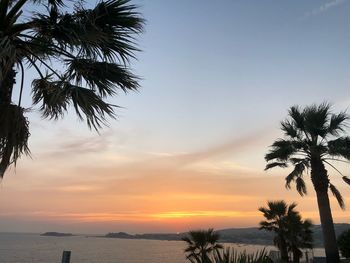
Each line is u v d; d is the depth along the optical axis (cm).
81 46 777
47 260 10762
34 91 862
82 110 824
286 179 2300
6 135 746
